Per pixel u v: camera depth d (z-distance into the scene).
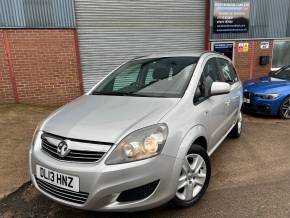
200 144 3.33
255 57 10.80
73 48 8.07
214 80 3.95
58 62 7.96
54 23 7.71
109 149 2.44
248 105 7.05
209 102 3.49
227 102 4.16
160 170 2.51
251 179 3.70
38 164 2.72
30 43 7.54
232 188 3.47
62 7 7.71
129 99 3.25
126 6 8.66
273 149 4.77
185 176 2.88
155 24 9.21
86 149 2.48
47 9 7.57
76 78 8.30
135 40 9.01
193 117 3.01
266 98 6.66
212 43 10.07
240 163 4.21
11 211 3.16
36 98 7.87
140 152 2.45
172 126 2.69
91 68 8.52
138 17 8.90
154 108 2.90
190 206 3.05
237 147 4.87
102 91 3.76
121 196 2.45
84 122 2.72
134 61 4.24
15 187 3.60
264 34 10.73
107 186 2.39
